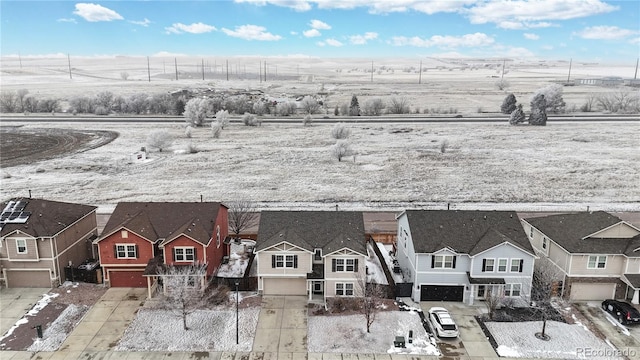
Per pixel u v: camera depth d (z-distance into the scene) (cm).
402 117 12488
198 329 2938
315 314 3141
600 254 3212
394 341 2770
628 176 6538
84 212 3959
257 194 5831
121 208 3741
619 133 9619
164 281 3209
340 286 3312
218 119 10806
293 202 5522
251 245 4281
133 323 3008
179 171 6925
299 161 7550
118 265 3484
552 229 3581
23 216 3525
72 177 6562
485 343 2802
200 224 3559
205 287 3359
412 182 6338
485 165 7194
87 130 10306
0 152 8162
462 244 3312
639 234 3306
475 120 11712
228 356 2664
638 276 3216
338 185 6219
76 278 3619
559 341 2812
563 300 3331
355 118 12375
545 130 10069
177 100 13412
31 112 13312
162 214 3684
